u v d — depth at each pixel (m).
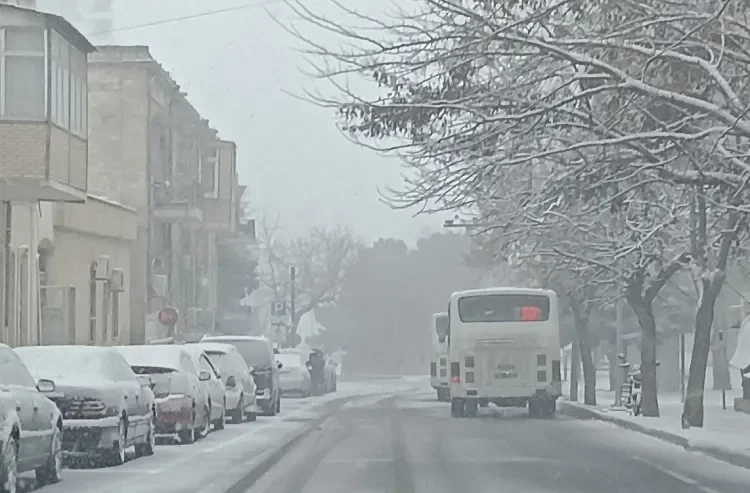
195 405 30.44
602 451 28.42
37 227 40.94
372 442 31.19
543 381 42.41
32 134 32.88
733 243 35.06
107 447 23.23
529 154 22.64
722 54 21.28
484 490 20.27
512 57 22.31
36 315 40.53
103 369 23.95
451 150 22.25
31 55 32.94
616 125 23.47
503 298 42.81
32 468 19.41
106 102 60.94
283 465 24.97
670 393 62.78
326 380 70.69
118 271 51.84
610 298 48.34
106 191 60.69
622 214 34.09
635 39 22.16
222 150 70.88
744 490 20.41
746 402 42.59
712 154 22.86
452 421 40.81
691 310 57.56
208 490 19.72
